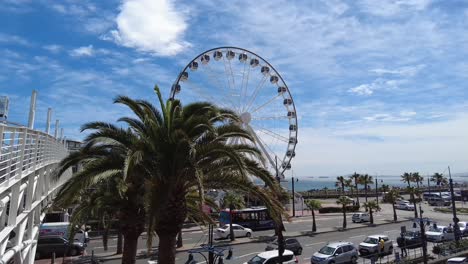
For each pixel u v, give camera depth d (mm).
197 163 12523
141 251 32750
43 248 31328
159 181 12578
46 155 17688
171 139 12086
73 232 18359
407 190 71250
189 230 48062
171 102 12609
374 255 29672
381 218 63938
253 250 35000
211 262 21359
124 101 12992
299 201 74188
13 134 10914
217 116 13273
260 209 50719
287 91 47656
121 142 13039
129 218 15250
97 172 12195
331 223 57156
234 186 13461
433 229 41406
